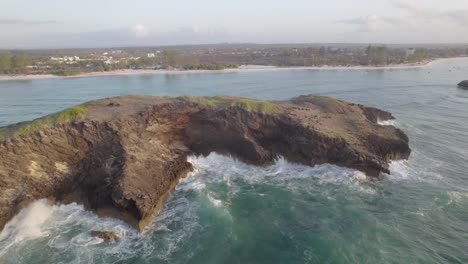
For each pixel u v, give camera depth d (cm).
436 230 2978
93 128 3797
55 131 3678
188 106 4475
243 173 4172
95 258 2638
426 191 3691
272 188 3800
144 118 4153
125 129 3909
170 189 3703
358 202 3466
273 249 2755
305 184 3878
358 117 5409
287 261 2608
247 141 4350
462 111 7538
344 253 2659
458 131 5912
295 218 3195
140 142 3944
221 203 3444
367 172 4059
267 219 3188
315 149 4244
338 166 4184
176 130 4450
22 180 3341
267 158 4341
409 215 3209
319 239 2847
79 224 3097
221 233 2947
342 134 4416
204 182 3938
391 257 2612
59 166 3584
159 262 2603
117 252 2711
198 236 2911
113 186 3238
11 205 3194
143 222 3020
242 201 3522
